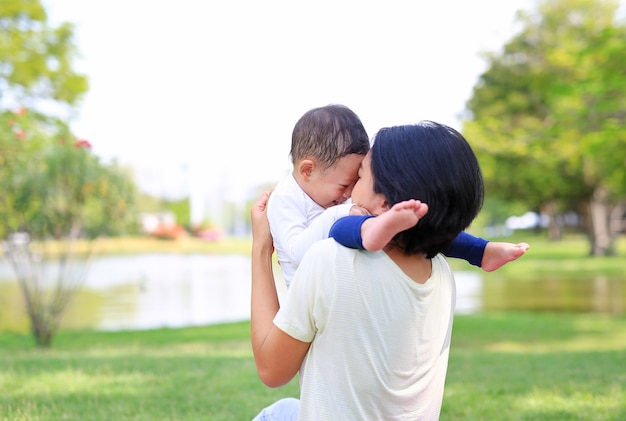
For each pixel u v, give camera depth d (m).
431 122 1.76
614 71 11.97
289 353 1.71
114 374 4.96
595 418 3.67
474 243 1.94
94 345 8.38
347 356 1.64
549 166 26.05
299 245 1.82
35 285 8.80
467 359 6.18
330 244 1.66
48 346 8.48
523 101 26.77
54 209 8.66
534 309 13.74
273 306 1.86
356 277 1.63
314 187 1.99
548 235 46.31
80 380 4.71
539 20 26.61
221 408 3.90
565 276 21.14
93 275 20.56
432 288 1.72
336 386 1.65
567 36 22.64
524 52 27.11
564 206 39.19
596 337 9.58
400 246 1.69
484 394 4.34
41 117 16.62
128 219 9.18
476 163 1.74
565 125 14.24
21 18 16.73
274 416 1.97
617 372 5.19
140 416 3.68
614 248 30.11
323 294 1.63
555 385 4.61
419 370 1.72
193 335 9.19
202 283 18.41
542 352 6.95
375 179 1.72
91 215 8.97
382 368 1.65
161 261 28.02
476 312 13.21
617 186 19.12
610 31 11.84
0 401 4.02
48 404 3.98
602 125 13.24
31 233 8.77
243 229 51.62
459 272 22.75
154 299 14.78
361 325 1.63
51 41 16.94
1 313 12.17
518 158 25.88
